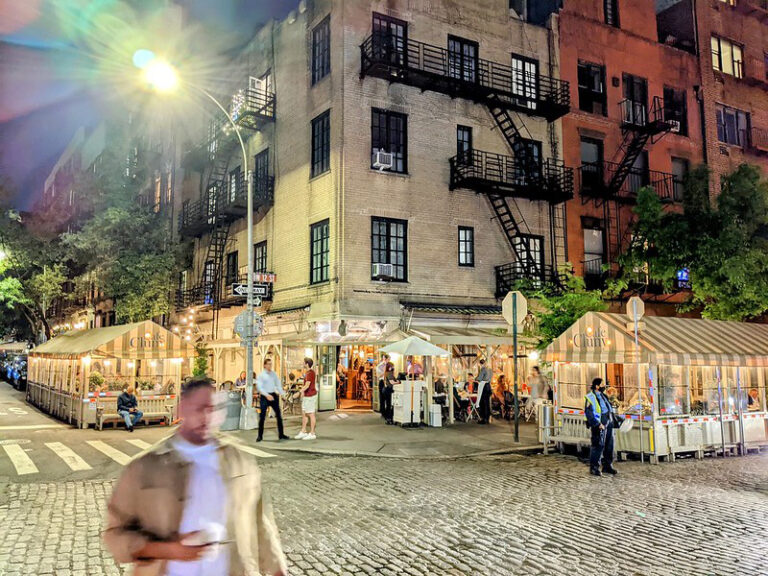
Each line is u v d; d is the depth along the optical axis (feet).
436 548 20.62
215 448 8.98
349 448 42.93
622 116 86.99
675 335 43.52
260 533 9.37
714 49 99.66
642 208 67.97
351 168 66.03
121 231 97.30
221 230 89.40
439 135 72.54
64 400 62.28
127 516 8.25
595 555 20.03
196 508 8.32
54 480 32.50
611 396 45.29
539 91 80.64
